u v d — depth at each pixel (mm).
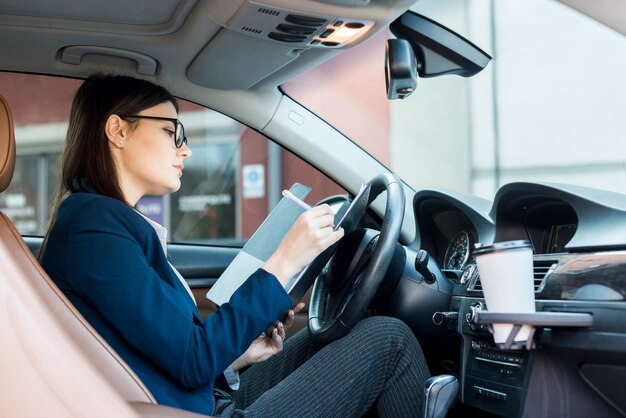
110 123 1383
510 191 1646
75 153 1389
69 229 1232
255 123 2217
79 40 1812
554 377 1297
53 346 793
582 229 1396
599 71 8758
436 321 1680
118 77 1439
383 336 1484
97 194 1339
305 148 2266
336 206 2023
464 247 1989
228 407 1389
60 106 2049
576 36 8484
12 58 1898
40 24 1728
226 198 8156
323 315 1788
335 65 2133
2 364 776
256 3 1507
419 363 1535
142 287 1197
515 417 1353
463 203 1858
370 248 1608
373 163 2336
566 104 8570
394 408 1517
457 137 8070
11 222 992
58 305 976
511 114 8289
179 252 2311
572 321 1153
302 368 1442
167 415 922
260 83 2102
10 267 820
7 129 1026
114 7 1661
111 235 1225
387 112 6344
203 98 2129
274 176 7270
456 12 7125
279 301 1304
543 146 8453
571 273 1291
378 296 1770
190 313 1281
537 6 7922
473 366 1491
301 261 1357
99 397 789
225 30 1694
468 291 1625
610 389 1215
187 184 8594
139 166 1411
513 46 8008
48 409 770
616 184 8820
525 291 1108
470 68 1747
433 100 7977
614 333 1173
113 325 1190
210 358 1229
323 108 2275
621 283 1192
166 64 1952
